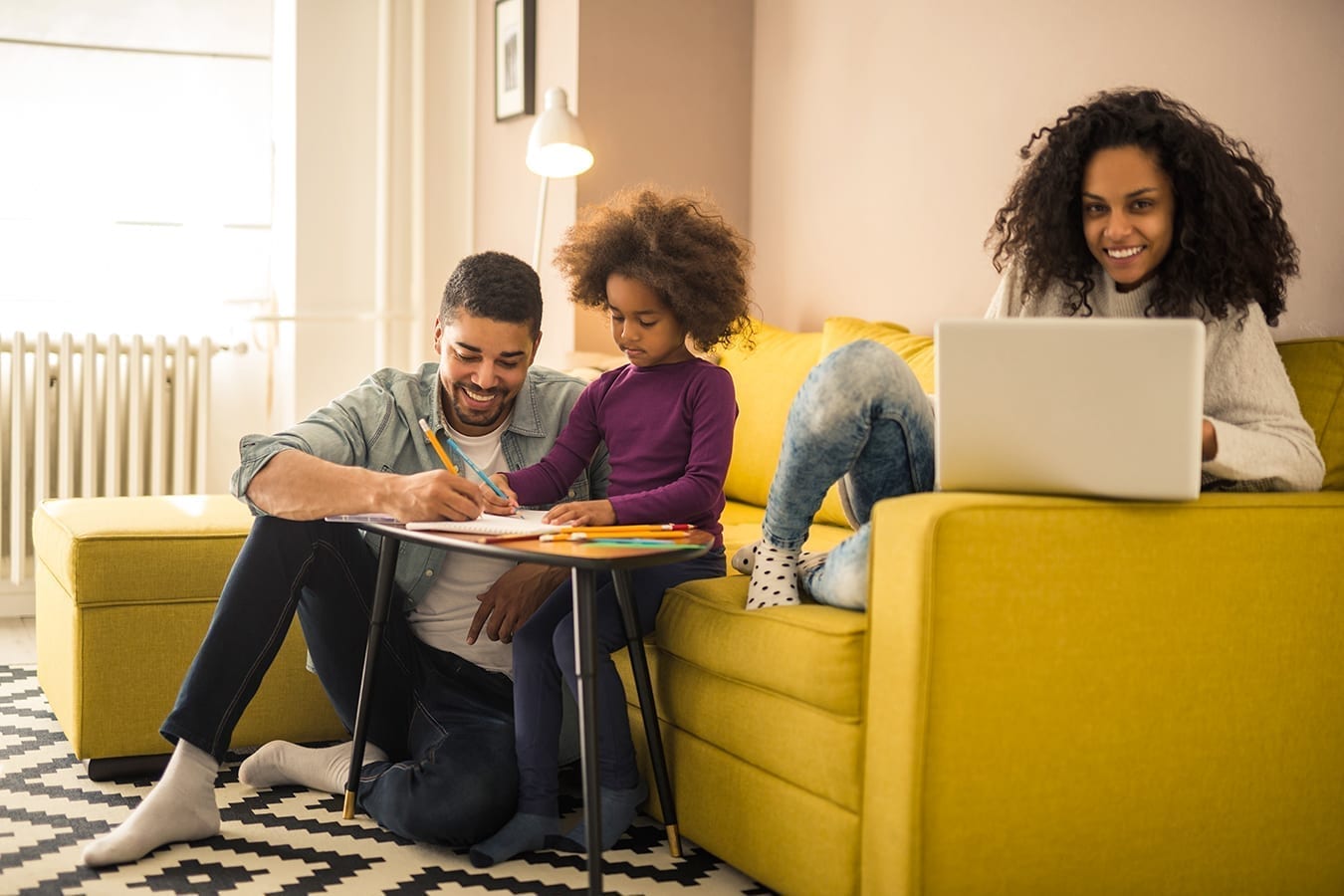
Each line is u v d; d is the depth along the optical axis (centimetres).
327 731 226
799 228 329
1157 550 151
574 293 201
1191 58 226
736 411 186
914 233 290
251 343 396
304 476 175
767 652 159
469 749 179
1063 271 180
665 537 157
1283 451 161
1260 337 169
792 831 158
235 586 179
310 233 389
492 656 196
